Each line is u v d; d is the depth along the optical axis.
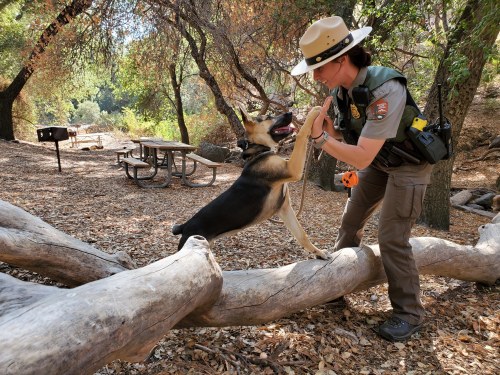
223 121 19.92
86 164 11.94
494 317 2.98
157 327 1.66
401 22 7.64
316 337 2.57
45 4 11.00
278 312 2.41
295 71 2.54
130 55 11.73
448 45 5.61
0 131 15.95
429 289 3.47
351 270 2.73
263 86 11.66
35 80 18.09
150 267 1.81
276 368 2.22
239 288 2.32
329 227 5.66
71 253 2.71
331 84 2.44
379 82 2.27
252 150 2.70
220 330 2.59
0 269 3.26
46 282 3.13
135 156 14.53
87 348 1.34
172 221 5.61
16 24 17.91
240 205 2.56
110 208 6.32
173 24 9.34
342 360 2.37
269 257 4.18
